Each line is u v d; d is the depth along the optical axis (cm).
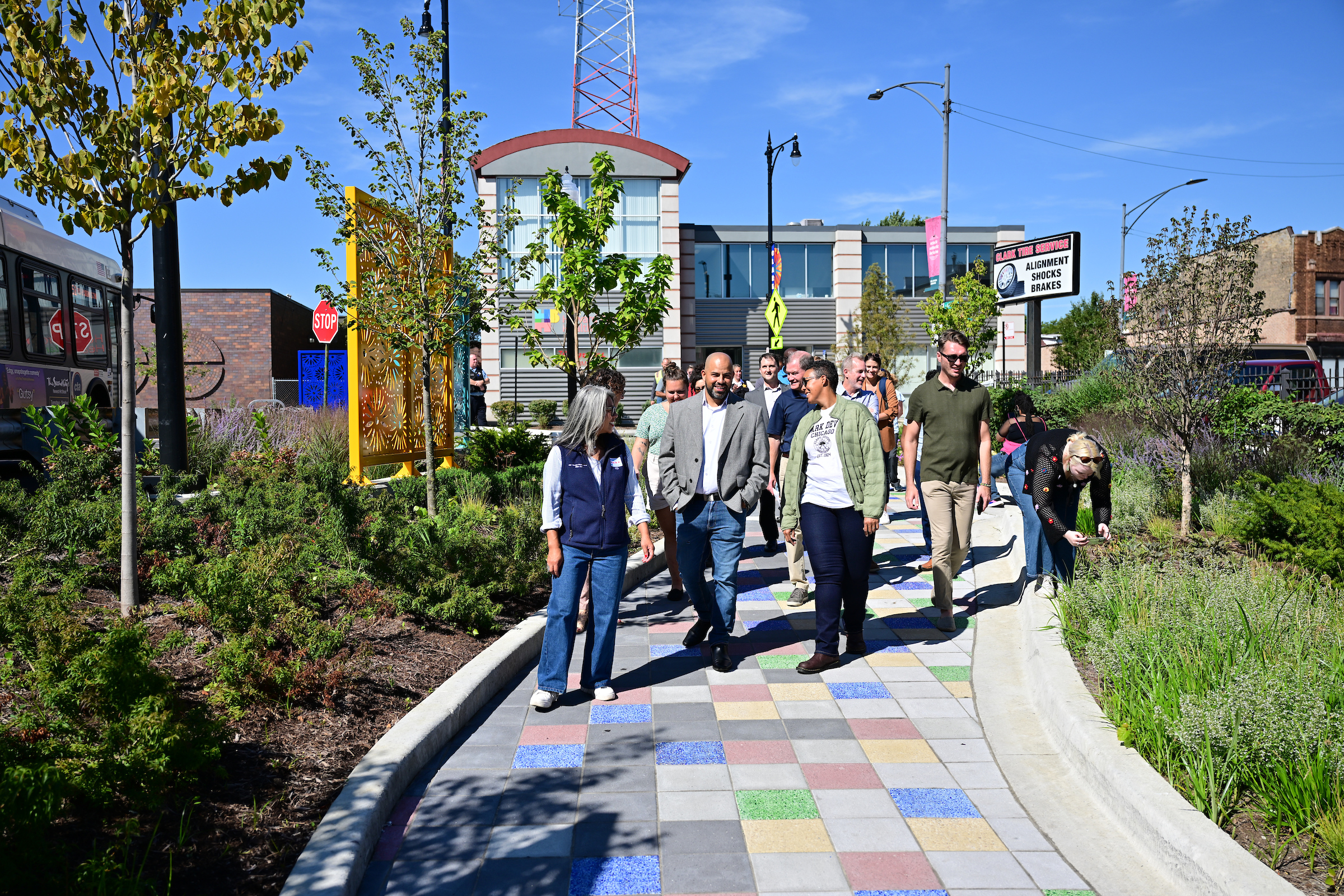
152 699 334
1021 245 2470
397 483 998
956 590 761
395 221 934
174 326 765
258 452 1018
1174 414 866
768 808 377
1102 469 589
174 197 500
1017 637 616
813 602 734
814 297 3462
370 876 325
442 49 884
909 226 3444
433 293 932
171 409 769
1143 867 330
